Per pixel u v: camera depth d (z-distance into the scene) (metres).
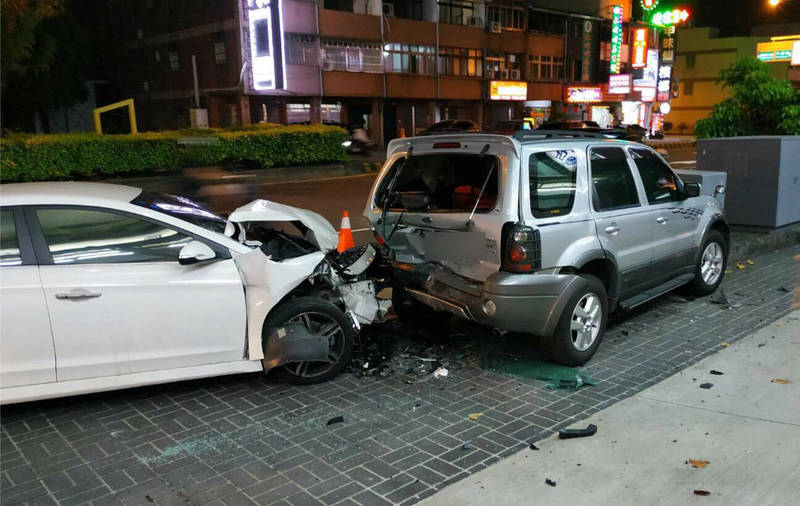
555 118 40.53
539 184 4.80
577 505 3.20
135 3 36.47
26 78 30.75
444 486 3.41
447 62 37.84
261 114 31.44
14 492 3.43
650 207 5.80
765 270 8.02
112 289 4.18
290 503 3.28
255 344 4.57
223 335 4.50
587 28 46.91
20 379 4.07
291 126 22.16
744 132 11.95
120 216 4.36
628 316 6.30
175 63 34.12
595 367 5.05
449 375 4.94
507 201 4.67
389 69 34.81
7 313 3.97
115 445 3.93
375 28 33.66
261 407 4.44
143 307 4.25
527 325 4.75
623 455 3.66
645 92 52.47
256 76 29.23
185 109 34.12
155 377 4.37
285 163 21.27
